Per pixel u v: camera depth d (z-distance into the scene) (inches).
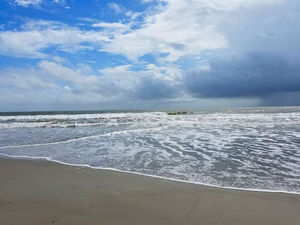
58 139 547.5
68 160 337.4
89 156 361.7
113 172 273.6
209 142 474.6
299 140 489.7
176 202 184.4
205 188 216.8
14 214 162.7
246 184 227.5
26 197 195.3
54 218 156.6
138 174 264.2
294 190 210.7
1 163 319.9
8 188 218.4
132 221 152.9
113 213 164.9
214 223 150.9
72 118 1486.2
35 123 1047.0
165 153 375.9
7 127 867.4
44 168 293.3
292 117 1230.3
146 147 429.1
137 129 732.7
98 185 226.5
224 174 261.0
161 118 1344.7
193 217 159.2
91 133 655.1
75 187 220.8
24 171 279.0
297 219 156.1
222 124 874.1
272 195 198.8
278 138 519.2
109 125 915.4
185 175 258.8
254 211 168.1
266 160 323.6
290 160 322.3
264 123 899.4
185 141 489.4
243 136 553.3
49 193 204.8
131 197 195.0
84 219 155.6
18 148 437.4
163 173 267.6
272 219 156.3
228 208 173.2
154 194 201.6
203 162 316.2
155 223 150.5
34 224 148.0
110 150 406.3
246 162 313.9
